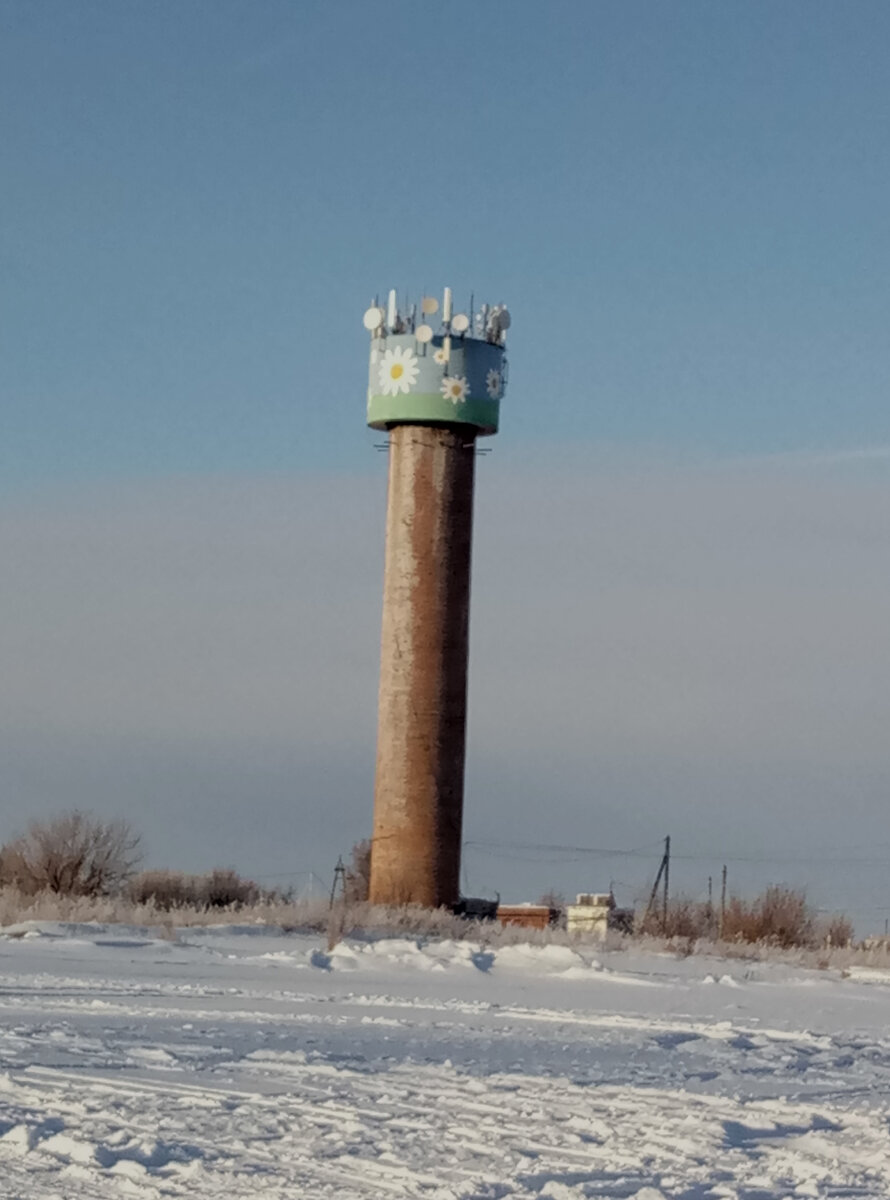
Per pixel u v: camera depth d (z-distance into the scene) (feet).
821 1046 71.77
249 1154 40.06
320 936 143.13
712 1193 36.01
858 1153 41.32
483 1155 40.29
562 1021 78.89
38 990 88.28
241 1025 71.61
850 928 182.70
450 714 185.06
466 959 118.62
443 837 183.42
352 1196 35.22
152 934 137.80
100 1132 42.70
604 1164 39.52
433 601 185.47
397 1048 64.08
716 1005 94.48
